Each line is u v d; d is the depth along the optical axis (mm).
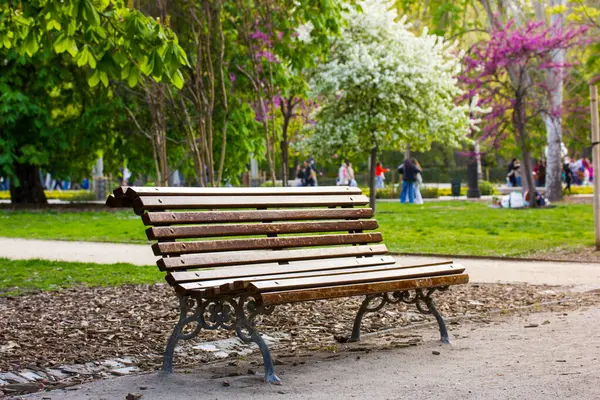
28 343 6645
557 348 6074
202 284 5566
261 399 4832
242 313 5316
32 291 9539
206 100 14742
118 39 7641
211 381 5340
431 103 25516
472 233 18156
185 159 26203
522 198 28453
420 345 6391
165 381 5359
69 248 15664
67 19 7695
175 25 15180
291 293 5199
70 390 5188
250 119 25859
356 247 6734
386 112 25188
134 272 11344
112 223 21797
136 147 29688
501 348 6160
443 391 4895
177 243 5582
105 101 27719
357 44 25156
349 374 5441
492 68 28906
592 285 9906
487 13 30781
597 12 21125
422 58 25125
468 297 8969
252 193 6199
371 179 26250
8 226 21250
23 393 5195
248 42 15281
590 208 26703
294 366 5750
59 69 27688
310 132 27250
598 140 14289
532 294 9156
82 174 33094
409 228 19562
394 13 25438
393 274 6031
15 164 31484
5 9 8500
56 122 30656
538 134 36375
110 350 6406
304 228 6402
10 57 27000
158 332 7113
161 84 15078
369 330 7191
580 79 34531
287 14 15266
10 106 27469
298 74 21406
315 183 43469
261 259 6027
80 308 8352
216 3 14094
